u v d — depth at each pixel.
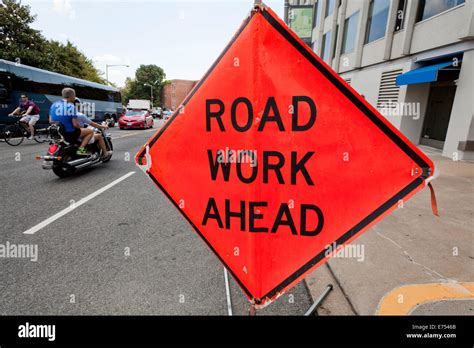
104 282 2.51
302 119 1.26
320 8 20.27
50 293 2.36
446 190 5.04
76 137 5.93
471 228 3.50
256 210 1.38
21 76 12.71
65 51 35.09
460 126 7.99
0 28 24.66
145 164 1.45
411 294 2.26
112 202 4.56
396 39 11.04
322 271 2.66
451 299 2.20
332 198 1.31
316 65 1.21
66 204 4.43
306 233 1.36
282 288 1.42
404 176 1.24
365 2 13.32
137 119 18.73
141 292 2.38
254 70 1.24
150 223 3.78
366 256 2.84
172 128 1.39
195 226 1.47
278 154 1.31
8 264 2.76
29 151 9.09
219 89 1.29
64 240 3.27
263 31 1.21
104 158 6.98
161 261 2.85
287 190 1.34
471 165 7.14
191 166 1.41
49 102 14.52
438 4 8.94
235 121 1.31
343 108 1.23
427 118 10.39
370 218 1.29
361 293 2.30
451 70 8.29
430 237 3.25
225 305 2.25
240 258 1.45
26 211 4.11
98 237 3.35
